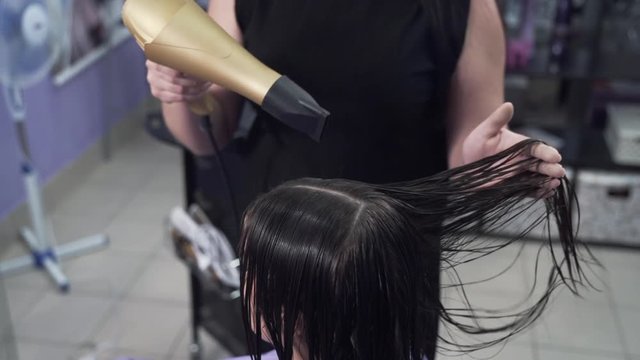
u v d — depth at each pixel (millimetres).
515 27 2545
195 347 2049
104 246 2633
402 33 879
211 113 1019
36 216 2473
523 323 802
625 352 2123
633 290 2412
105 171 3248
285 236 577
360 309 562
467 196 658
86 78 3145
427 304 638
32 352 2086
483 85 927
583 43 2686
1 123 2547
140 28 810
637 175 2613
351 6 885
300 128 792
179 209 1594
